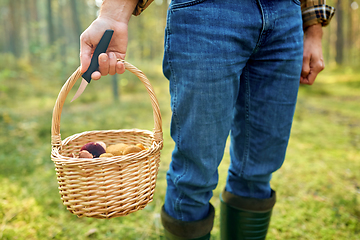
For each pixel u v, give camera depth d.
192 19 0.75
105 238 1.31
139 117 4.00
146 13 9.78
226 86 0.79
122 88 7.78
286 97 0.90
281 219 1.44
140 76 0.85
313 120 3.86
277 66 0.85
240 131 1.00
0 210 1.50
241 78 0.95
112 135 1.06
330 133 3.16
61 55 10.52
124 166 0.75
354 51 21.12
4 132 3.01
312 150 2.54
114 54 0.79
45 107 5.28
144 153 0.78
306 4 0.99
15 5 15.75
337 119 3.92
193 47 0.75
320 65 1.00
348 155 2.41
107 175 0.73
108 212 0.78
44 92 7.51
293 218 1.45
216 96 0.78
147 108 4.69
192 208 0.89
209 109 0.78
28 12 17.20
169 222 0.91
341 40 15.27
